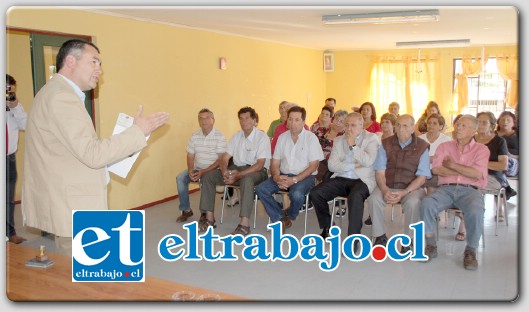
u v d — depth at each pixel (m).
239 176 4.57
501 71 9.02
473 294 3.11
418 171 3.88
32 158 1.94
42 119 1.86
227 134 7.14
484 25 6.49
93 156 1.80
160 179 5.91
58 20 4.57
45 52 4.50
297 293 3.15
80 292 1.77
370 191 4.04
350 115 4.16
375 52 9.95
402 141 3.95
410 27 6.67
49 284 1.81
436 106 5.70
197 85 6.45
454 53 9.39
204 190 4.67
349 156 4.17
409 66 9.70
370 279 3.39
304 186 4.31
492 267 3.60
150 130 1.96
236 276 3.47
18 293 1.75
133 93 5.42
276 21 5.95
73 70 1.90
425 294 3.12
